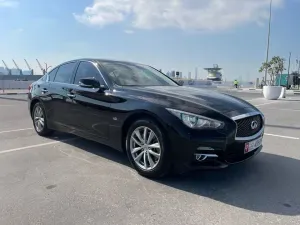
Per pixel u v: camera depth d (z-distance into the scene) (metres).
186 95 4.02
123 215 2.92
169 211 3.01
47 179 3.82
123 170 4.17
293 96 26.31
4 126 7.50
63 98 5.27
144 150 3.90
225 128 3.47
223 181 3.81
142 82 4.84
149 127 3.78
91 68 5.02
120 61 5.45
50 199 3.25
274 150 5.39
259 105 15.12
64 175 3.96
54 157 4.75
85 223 2.76
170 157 3.62
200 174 4.03
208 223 2.78
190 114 3.51
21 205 3.10
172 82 5.39
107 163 4.46
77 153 4.98
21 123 8.01
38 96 6.03
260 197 3.37
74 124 5.08
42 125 6.09
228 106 3.84
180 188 3.58
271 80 44.41
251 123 3.87
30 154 4.91
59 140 5.86
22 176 3.91
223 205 3.16
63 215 2.90
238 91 34.41
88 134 4.78
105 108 4.36
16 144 5.56
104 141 4.50
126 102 4.08
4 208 3.04
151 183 3.72
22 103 14.41
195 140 3.42
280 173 4.14
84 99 4.76
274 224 2.78
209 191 3.51
